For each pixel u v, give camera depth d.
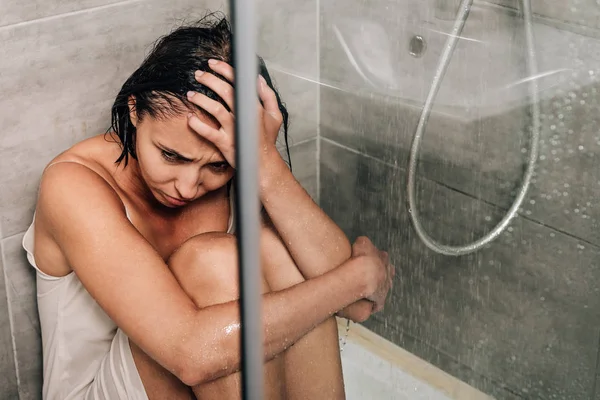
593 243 1.05
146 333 0.98
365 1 1.16
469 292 1.13
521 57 1.06
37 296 1.24
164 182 1.05
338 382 1.06
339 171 1.20
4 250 1.29
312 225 1.05
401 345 1.12
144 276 0.99
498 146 1.09
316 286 1.05
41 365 1.40
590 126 1.02
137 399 1.09
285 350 1.01
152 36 1.35
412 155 1.15
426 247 1.13
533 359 1.12
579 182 1.04
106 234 1.01
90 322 1.17
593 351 1.08
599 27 0.99
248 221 0.58
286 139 1.19
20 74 1.21
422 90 1.14
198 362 0.97
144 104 1.02
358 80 1.16
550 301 1.10
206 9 1.41
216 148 1.00
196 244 1.05
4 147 1.23
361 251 1.12
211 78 0.98
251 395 0.62
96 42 1.28
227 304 0.99
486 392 1.13
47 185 1.06
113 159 1.14
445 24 1.11
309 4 1.15
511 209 1.10
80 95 1.30
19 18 1.18
